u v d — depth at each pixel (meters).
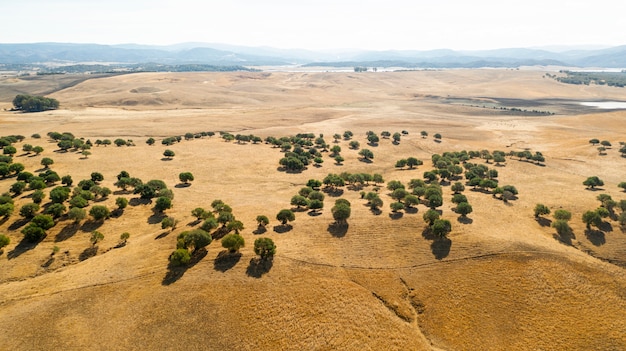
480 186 99.44
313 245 64.75
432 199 81.50
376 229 70.06
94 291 52.69
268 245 59.06
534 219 78.62
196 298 50.91
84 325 46.78
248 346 44.56
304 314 49.25
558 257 61.41
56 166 112.88
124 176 101.75
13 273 59.38
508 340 47.94
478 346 47.12
